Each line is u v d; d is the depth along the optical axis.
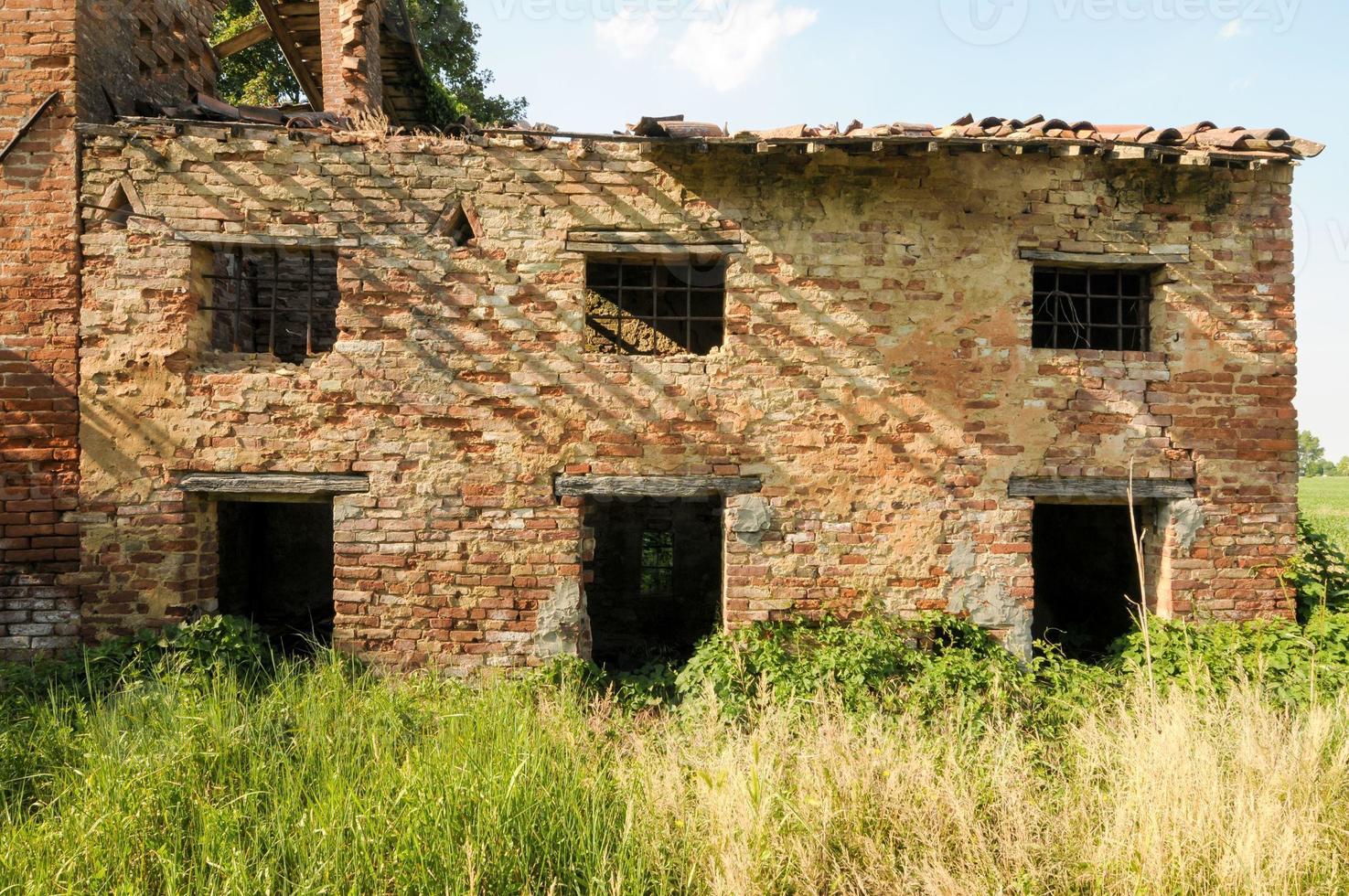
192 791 3.87
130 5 6.40
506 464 6.09
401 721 4.89
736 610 6.15
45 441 5.82
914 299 6.20
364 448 6.03
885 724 4.98
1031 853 3.61
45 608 5.82
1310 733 4.34
